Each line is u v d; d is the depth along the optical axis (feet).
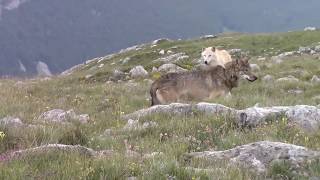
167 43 282.15
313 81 103.19
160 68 161.79
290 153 40.32
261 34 272.72
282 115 54.85
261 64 139.64
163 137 51.47
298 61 143.64
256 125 54.08
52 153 39.40
